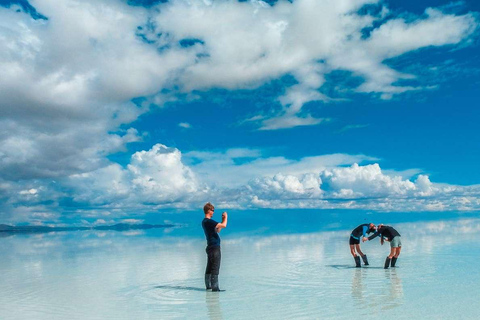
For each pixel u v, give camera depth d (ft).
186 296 27.07
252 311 22.44
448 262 37.32
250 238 79.56
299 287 28.50
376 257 43.57
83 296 28.17
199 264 42.91
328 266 38.04
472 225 99.40
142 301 26.03
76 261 49.01
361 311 21.36
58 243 83.97
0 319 22.81
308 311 21.88
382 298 24.09
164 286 30.91
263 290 28.02
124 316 22.59
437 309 21.16
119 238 97.09
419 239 62.08
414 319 19.57
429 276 30.68
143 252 57.16
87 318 22.47
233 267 39.24
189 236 94.02
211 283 28.45
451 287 26.43
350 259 42.73
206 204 30.42
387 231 36.17
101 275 37.24
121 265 43.80
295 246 58.49
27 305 25.95
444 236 66.23
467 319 19.30
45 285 32.99
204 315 22.07
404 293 25.21
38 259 52.54
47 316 23.12
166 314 22.63
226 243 69.21
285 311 22.12
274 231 104.99
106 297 27.61
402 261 39.22
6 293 30.14
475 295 23.99
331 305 22.91
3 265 47.39
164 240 82.58
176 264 43.37
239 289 28.71
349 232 89.25
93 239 96.07
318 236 78.84
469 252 43.88
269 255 48.21
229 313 22.25
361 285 28.32
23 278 37.09
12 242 92.94
